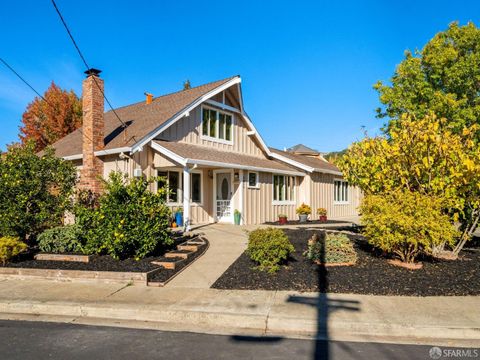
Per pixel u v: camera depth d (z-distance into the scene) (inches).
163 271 314.0
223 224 647.8
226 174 674.8
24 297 256.8
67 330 205.3
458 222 375.6
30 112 1232.8
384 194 354.9
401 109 728.3
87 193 524.4
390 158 362.0
